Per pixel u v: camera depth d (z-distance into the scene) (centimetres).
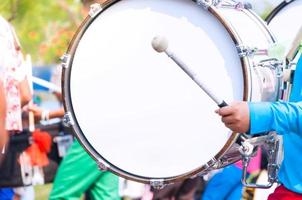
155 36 433
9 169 686
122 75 465
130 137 465
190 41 450
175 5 453
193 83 455
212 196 727
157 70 460
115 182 667
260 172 704
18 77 612
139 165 464
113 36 465
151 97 462
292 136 433
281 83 448
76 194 664
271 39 461
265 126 419
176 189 840
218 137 452
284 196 441
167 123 459
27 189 756
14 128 605
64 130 707
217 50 445
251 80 432
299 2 512
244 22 455
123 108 466
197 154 455
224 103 425
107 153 468
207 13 446
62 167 664
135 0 462
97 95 469
